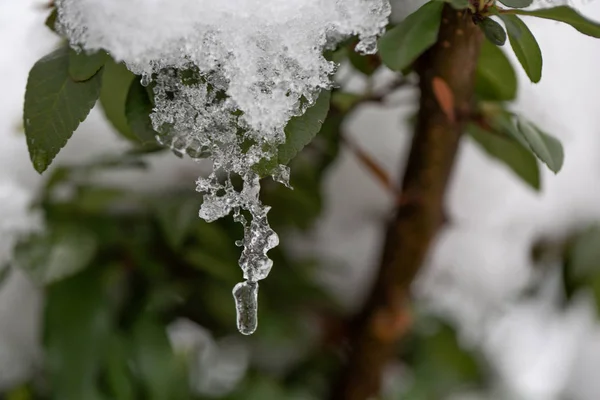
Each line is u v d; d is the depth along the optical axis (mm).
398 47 383
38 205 503
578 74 575
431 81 430
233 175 489
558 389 691
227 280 499
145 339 496
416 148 458
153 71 385
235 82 379
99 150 515
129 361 493
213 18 376
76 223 496
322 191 539
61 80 387
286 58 380
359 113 555
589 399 689
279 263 536
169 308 518
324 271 592
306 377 575
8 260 497
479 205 578
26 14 507
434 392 620
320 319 534
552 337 669
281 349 588
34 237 488
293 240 575
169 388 499
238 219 397
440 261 590
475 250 586
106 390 489
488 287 600
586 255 556
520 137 436
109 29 377
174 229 477
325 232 591
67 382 483
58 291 488
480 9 388
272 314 524
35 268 479
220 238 498
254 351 585
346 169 571
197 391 542
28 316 517
